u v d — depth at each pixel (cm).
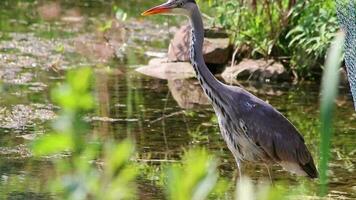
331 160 1155
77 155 405
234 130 1003
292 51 1739
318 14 1644
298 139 1012
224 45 1769
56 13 2297
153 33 2150
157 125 1325
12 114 1333
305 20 1648
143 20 2297
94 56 1845
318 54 1631
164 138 1245
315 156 1176
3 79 1580
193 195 364
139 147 1188
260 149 998
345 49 891
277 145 994
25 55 1803
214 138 1259
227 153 1182
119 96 1512
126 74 1706
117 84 1612
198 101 1516
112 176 416
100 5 2505
